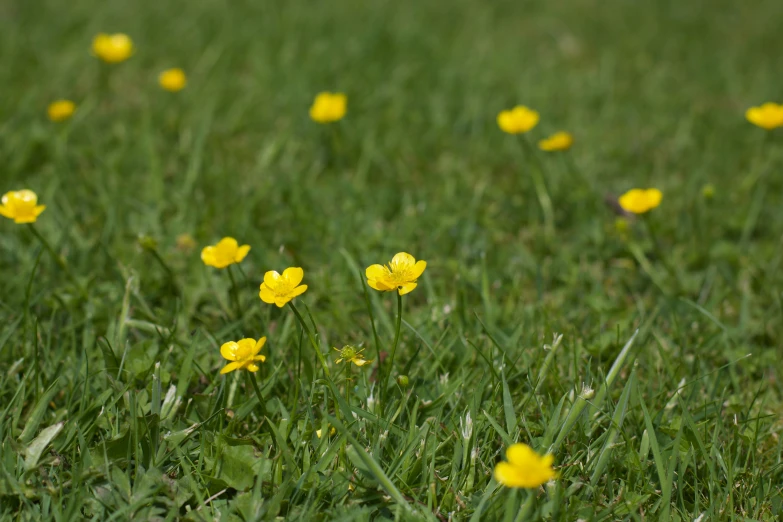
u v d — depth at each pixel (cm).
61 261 125
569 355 122
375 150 154
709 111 186
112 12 245
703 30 266
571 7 290
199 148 143
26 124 156
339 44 223
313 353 121
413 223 136
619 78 211
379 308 124
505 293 129
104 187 139
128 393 117
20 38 211
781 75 217
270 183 141
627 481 114
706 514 113
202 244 132
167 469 114
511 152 158
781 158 155
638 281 131
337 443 113
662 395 119
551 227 137
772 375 123
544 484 113
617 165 153
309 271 131
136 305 124
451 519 112
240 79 195
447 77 198
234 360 113
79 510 111
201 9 254
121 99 179
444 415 118
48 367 120
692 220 137
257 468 113
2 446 113
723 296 129
